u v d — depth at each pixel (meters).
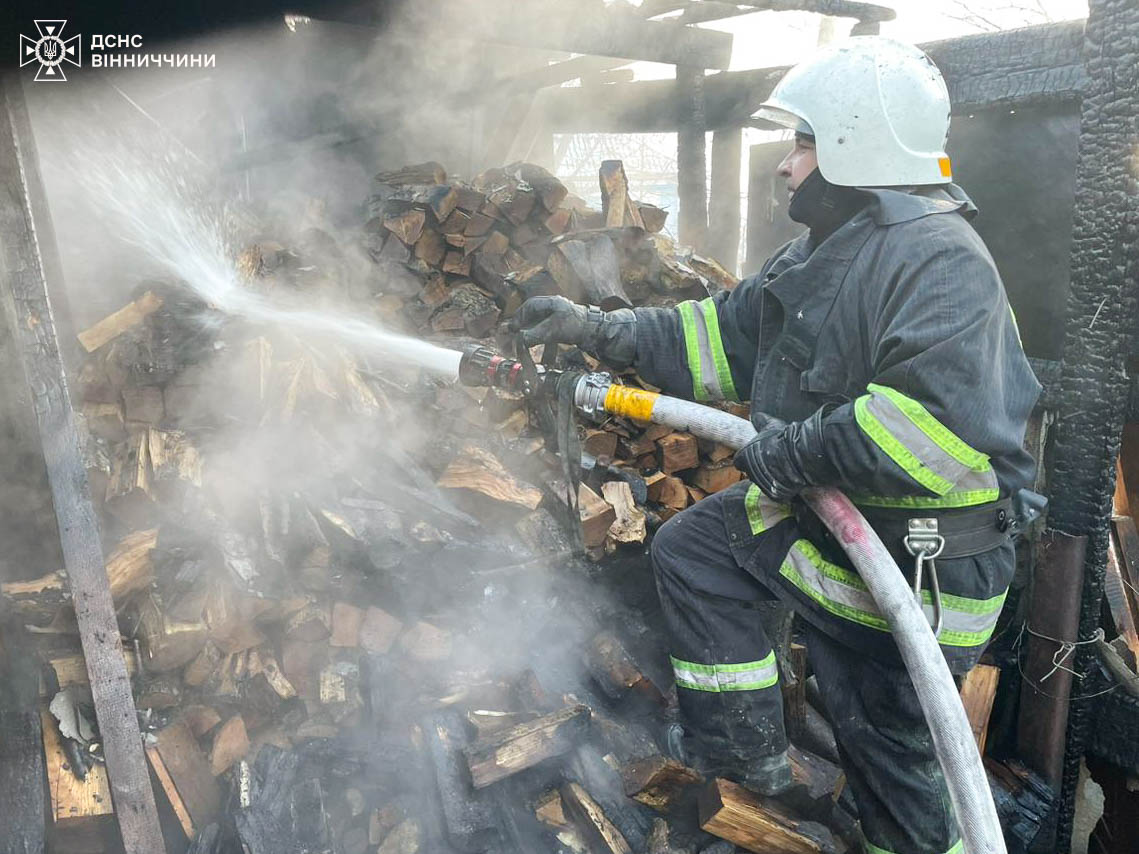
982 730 2.46
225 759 1.84
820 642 1.77
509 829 1.79
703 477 2.58
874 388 1.42
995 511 1.58
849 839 2.02
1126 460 2.76
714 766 1.95
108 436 2.13
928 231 1.45
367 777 1.92
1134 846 2.58
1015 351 1.55
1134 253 2.23
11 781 1.62
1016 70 2.66
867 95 1.52
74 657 1.76
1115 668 2.46
